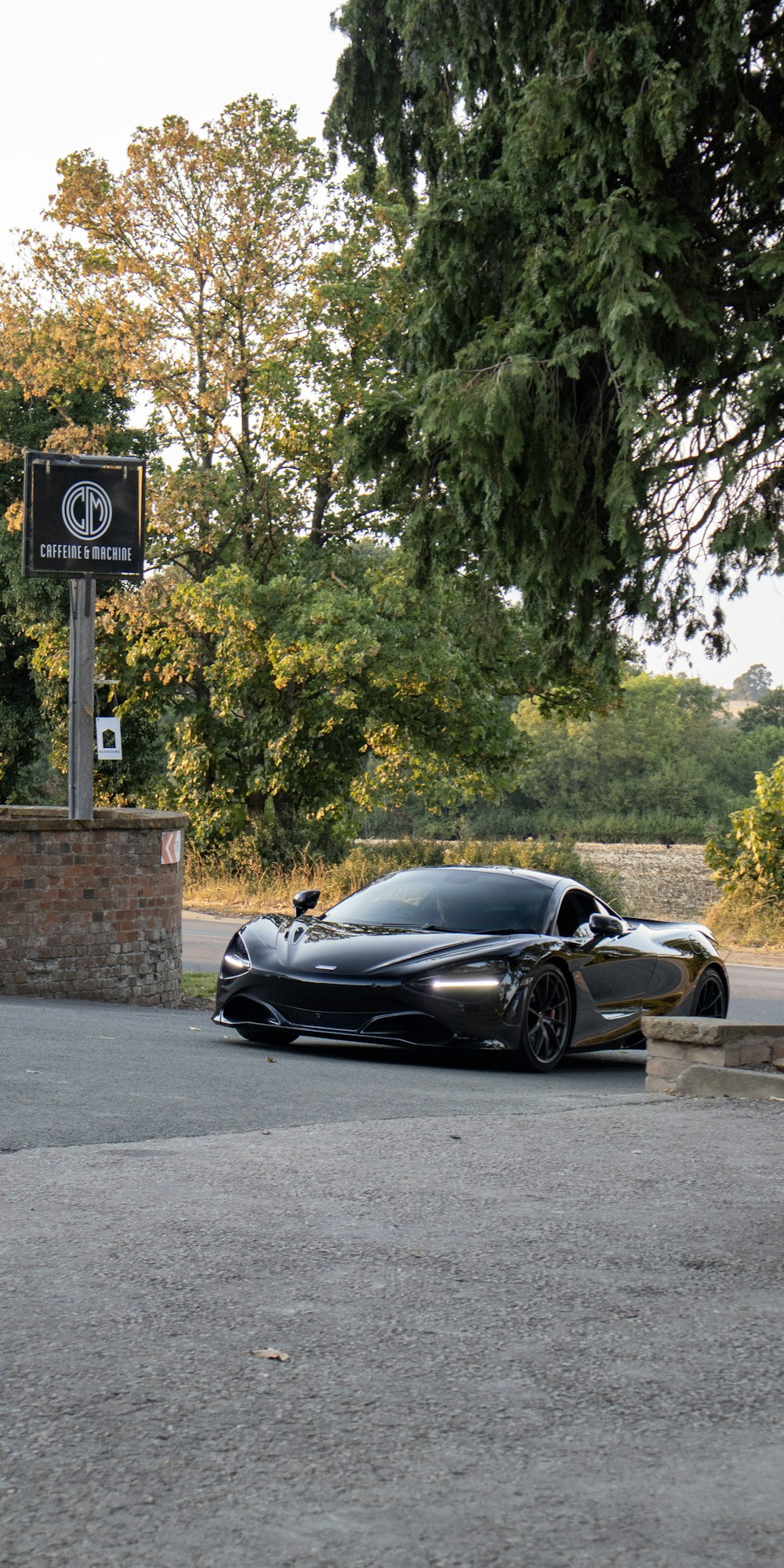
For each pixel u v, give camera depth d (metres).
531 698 35.34
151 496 31.83
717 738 129.62
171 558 34.25
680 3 8.62
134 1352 3.27
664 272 8.86
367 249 31.42
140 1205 4.60
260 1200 4.72
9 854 11.05
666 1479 2.68
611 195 8.59
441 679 31.75
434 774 34.84
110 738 16.88
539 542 9.48
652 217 8.72
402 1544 2.38
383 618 31.06
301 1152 5.51
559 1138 6.00
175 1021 10.61
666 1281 3.97
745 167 8.96
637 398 8.43
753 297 9.17
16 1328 3.41
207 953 18.64
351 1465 2.69
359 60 10.65
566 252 8.89
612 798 121.69
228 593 30.97
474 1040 8.69
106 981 11.65
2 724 42.00
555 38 8.78
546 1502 2.56
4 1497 2.52
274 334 31.67
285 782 33.06
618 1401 3.07
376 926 9.59
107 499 13.20
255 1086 7.22
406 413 10.26
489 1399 3.06
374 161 11.02
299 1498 2.54
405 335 10.22
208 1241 4.21
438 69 9.90
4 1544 2.35
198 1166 5.20
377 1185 5.00
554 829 113.94
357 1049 9.76
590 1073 9.52
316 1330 3.47
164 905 12.17
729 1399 3.10
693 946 11.16
